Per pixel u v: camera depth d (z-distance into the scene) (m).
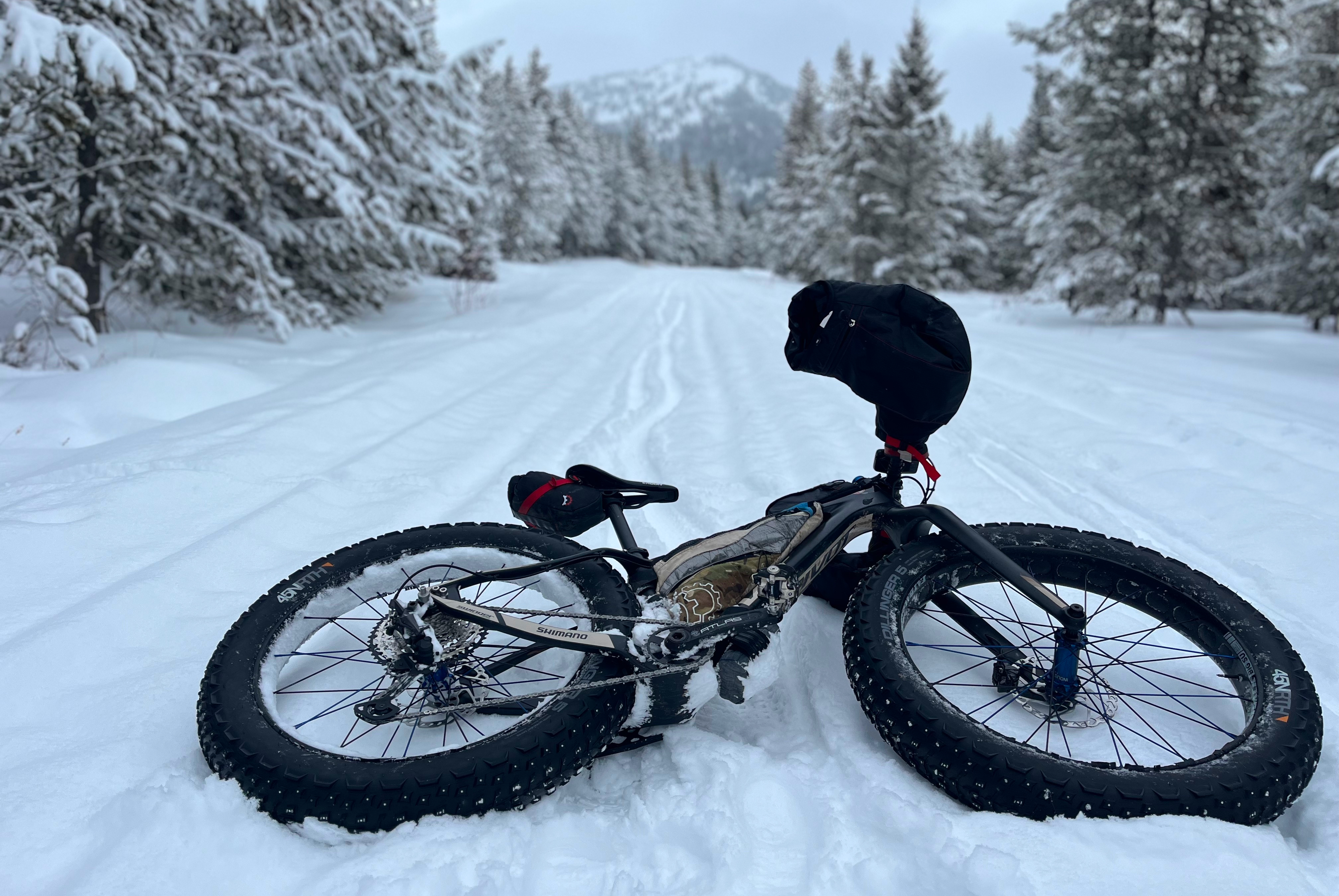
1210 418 4.95
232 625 2.30
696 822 1.54
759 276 40.41
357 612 2.35
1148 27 15.12
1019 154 35.12
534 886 1.40
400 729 1.88
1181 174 15.01
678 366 7.79
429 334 9.29
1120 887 1.35
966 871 1.38
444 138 11.52
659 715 1.80
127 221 7.75
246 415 4.59
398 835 1.48
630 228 60.31
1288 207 14.54
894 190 25.81
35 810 1.55
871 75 26.50
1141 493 3.68
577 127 55.59
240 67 8.22
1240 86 14.95
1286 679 1.73
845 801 1.65
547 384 6.55
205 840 1.45
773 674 1.85
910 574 2.01
